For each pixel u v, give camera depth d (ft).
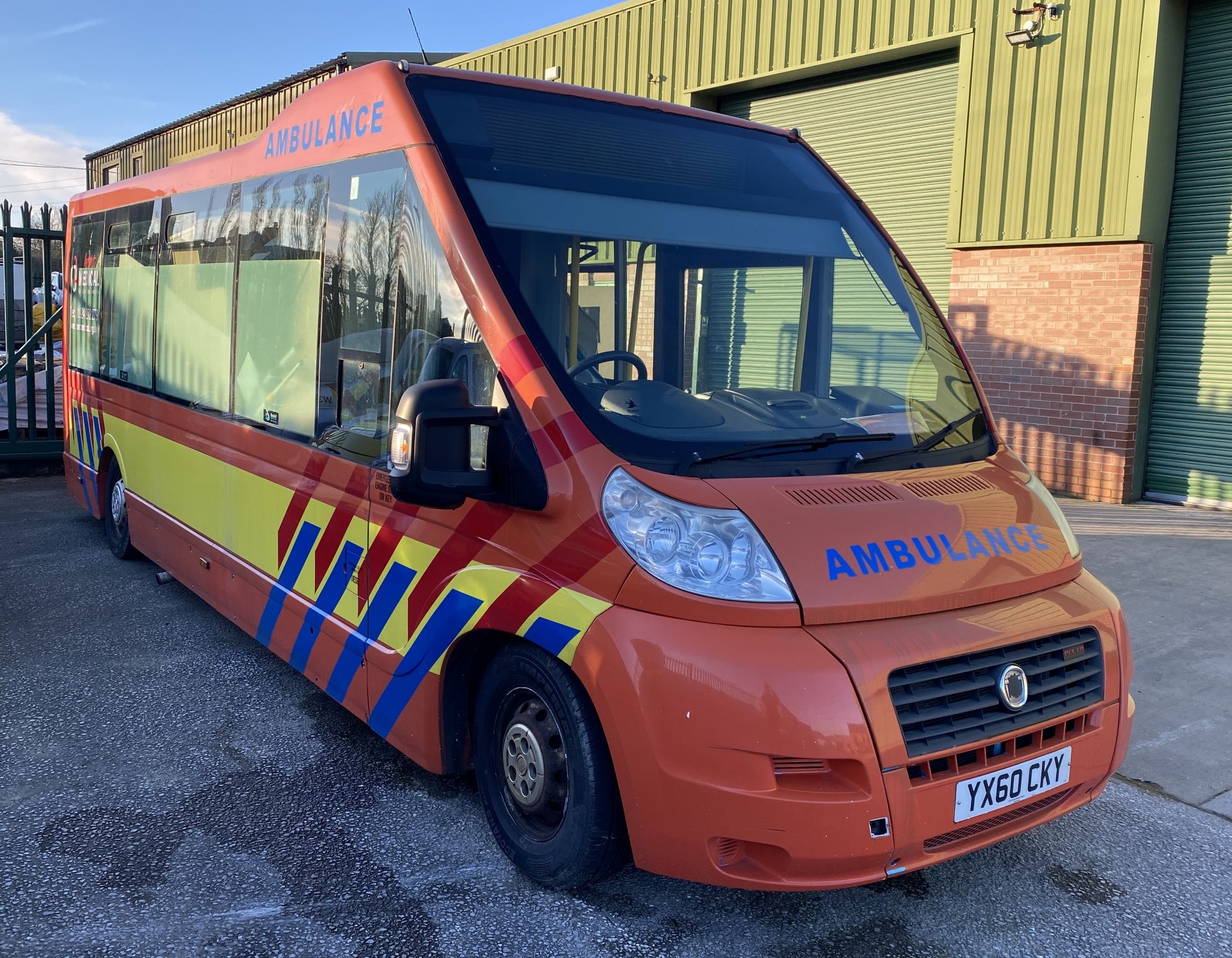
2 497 30.96
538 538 9.72
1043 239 32.17
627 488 9.14
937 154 35.94
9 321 33.73
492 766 10.90
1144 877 11.12
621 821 9.53
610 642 8.84
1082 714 9.65
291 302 14.23
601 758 9.40
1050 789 9.40
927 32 34.50
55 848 11.00
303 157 14.03
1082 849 11.73
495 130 11.48
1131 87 29.68
